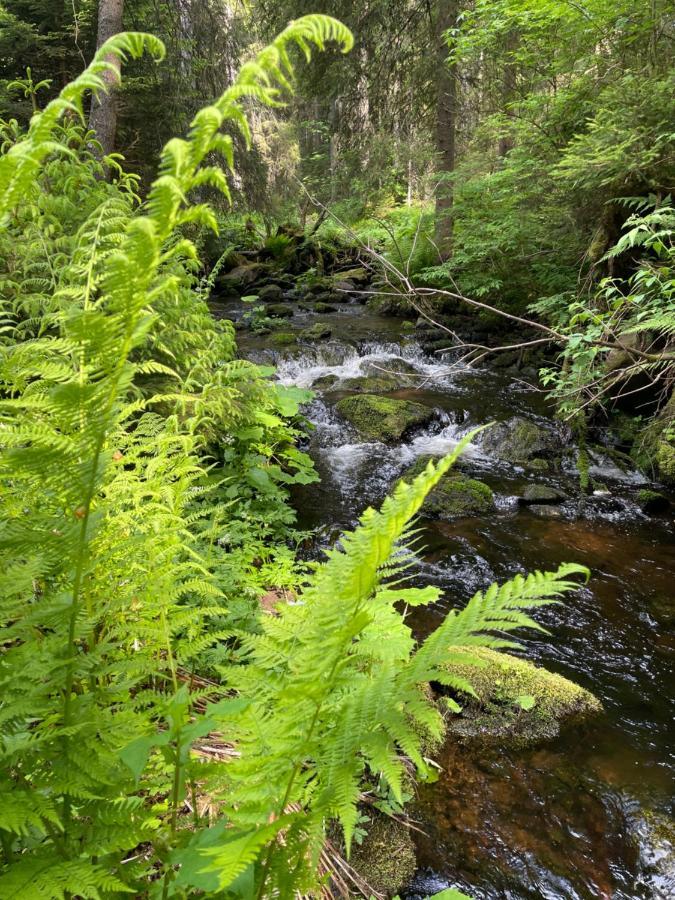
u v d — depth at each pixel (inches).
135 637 54.4
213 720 36.9
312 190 511.8
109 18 297.9
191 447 80.7
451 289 417.4
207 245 501.0
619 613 156.7
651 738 114.0
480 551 186.5
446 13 410.3
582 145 233.1
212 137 27.5
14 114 345.4
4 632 37.1
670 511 218.2
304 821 33.7
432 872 81.3
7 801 33.3
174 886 33.5
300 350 376.2
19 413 57.0
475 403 314.3
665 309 175.3
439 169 442.3
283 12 451.8
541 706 117.1
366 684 40.2
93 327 29.1
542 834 90.9
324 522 197.6
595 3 235.6
